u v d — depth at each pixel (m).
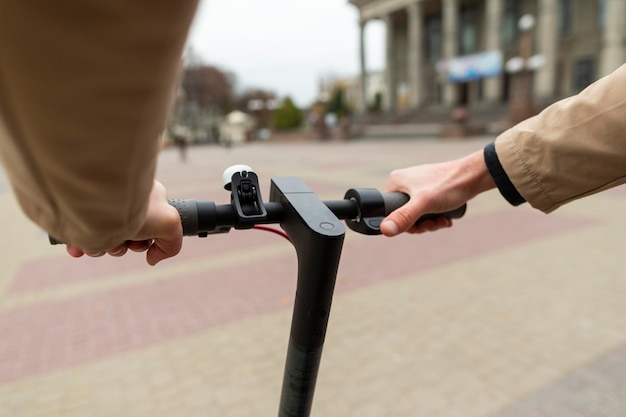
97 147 0.28
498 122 24.91
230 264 4.79
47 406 2.52
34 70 0.22
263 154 24.92
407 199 0.99
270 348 3.03
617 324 3.15
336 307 3.59
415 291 3.85
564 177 0.96
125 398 2.56
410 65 35.34
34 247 5.95
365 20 39.06
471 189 1.04
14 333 3.38
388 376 2.67
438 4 35.25
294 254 5.08
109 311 3.70
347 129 30.50
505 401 2.43
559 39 29.97
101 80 0.23
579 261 4.40
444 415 2.34
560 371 2.65
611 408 2.34
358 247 5.18
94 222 0.37
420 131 26.47
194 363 2.88
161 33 0.22
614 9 24.77
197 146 44.84
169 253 0.70
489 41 30.16
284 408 0.89
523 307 3.47
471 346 2.96
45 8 0.19
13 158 0.30
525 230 5.63
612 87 0.91
